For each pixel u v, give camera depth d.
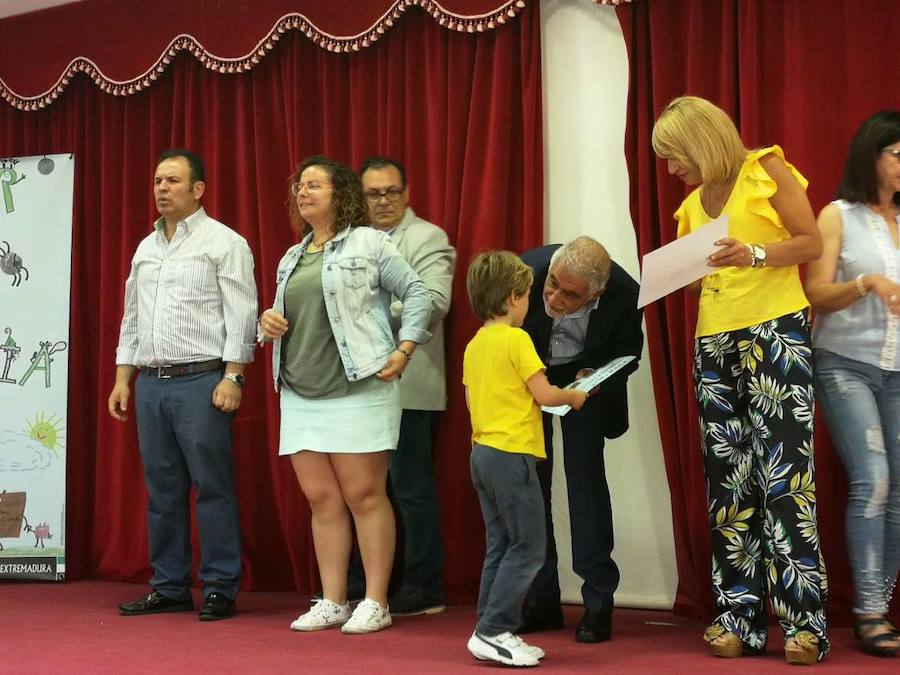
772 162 2.89
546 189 4.08
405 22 4.25
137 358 3.89
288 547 4.38
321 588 4.29
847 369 3.14
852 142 3.19
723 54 3.68
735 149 2.93
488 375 2.95
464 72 4.12
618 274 3.25
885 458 3.10
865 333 3.12
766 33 3.64
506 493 2.89
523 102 4.03
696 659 2.95
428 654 3.03
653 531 3.90
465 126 4.12
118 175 4.88
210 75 4.69
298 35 4.45
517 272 2.96
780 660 2.93
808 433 2.89
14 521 4.61
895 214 3.20
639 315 3.26
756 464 2.99
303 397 3.52
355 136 4.34
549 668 2.83
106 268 4.84
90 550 4.86
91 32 4.86
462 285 4.04
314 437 3.47
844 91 3.52
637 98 3.83
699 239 2.78
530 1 4.02
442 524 4.05
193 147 4.70
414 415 3.88
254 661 2.92
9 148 5.14
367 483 3.46
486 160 4.05
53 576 4.58
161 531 3.86
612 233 3.98
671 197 3.75
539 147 4.02
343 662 2.91
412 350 3.48
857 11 3.49
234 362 3.78
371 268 3.50
